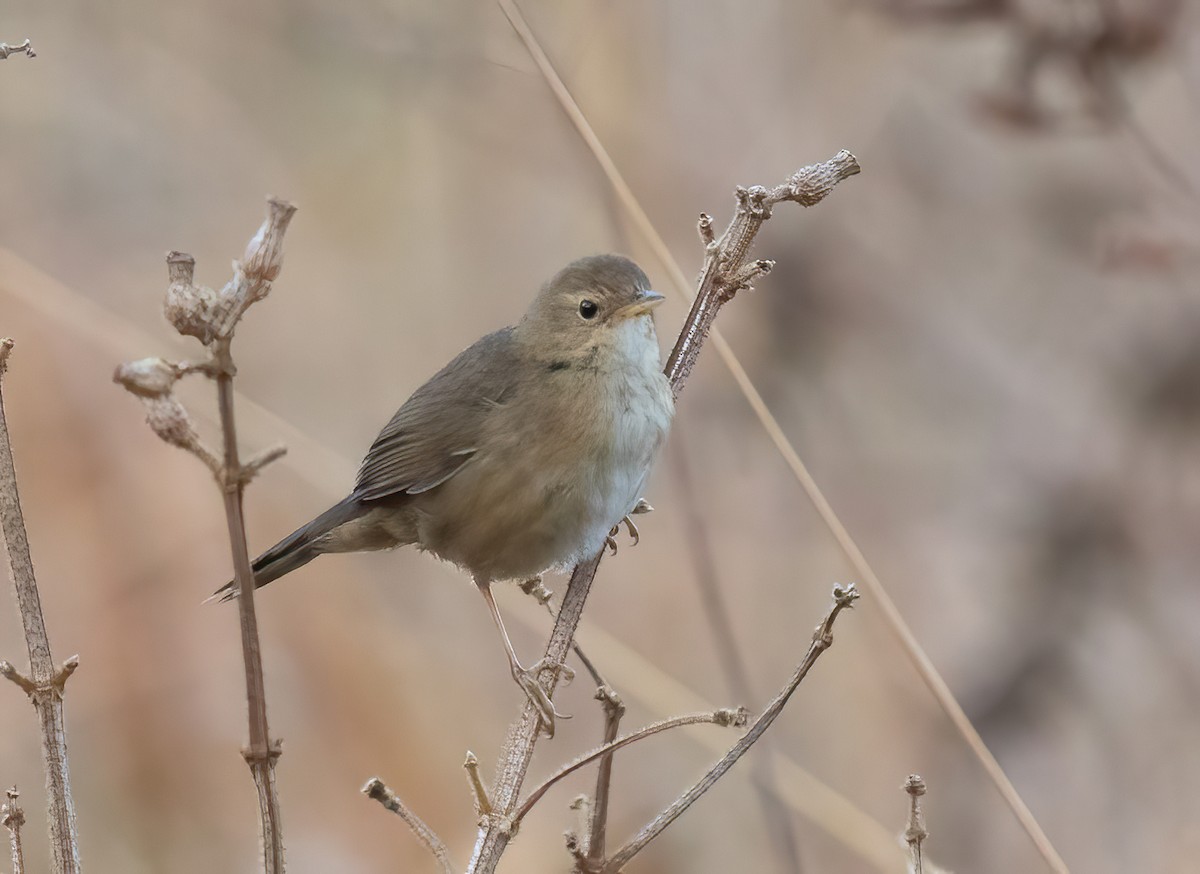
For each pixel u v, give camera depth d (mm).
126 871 10703
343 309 13984
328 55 13438
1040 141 11922
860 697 11844
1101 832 10656
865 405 13172
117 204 14062
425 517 8531
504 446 8133
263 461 4609
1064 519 11594
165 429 4480
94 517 12047
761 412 8883
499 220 13945
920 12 10477
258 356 13812
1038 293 13117
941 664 11609
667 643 12188
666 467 11781
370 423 13469
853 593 5680
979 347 13156
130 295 13586
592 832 5996
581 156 12391
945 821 10938
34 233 13742
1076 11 9977
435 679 11828
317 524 8609
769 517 12703
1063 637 11164
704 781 5828
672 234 12734
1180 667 11008
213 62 14281
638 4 13133
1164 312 12195
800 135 13156
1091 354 12648
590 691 11906
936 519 12562
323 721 11352
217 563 12148
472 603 12578
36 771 10977
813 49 13281
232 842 10984
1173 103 11438
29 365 12484
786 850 9297
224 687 11617
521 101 12984
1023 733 11031
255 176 14273
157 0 14312
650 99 12914
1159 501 11500
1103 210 12531
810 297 12984
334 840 10797
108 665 11477
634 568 12609
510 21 8969
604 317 8133
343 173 14242
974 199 13406
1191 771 10812
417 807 10953
